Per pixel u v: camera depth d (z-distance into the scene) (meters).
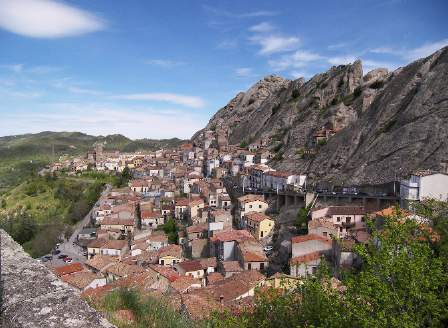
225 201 121.50
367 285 19.69
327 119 159.75
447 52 127.12
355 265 61.81
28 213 170.38
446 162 93.44
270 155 166.25
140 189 170.25
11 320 9.34
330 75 194.25
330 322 19.52
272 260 80.69
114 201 152.62
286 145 167.38
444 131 101.00
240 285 54.41
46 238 131.38
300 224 95.44
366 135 126.44
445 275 20.52
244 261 75.31
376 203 95.56
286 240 83.75
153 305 17.78
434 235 25.89
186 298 36.75
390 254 21.44
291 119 188.75
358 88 168.62
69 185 199.75
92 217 152.38
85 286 72.50
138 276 66.25
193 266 79.69
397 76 142.62
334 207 93.69
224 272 74.50
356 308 19.05
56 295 10.55
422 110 113.12
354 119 153.88
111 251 107.00
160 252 92.56
